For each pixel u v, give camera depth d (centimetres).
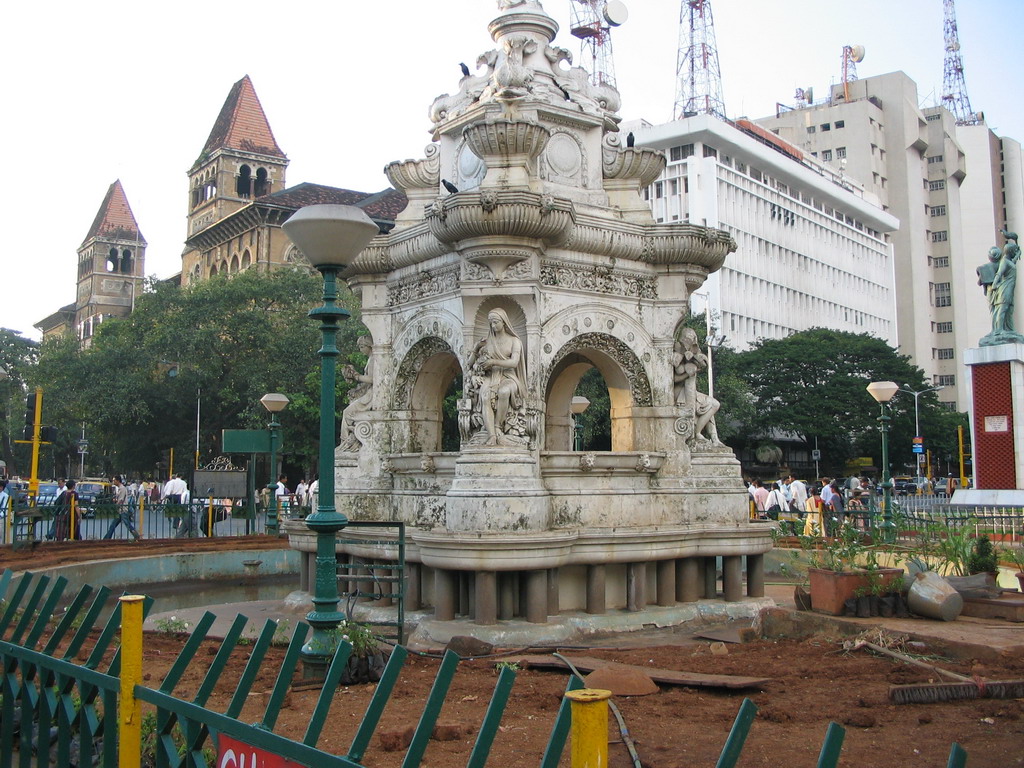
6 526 2397
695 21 8838
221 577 2072
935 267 12038
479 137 1212
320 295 5075
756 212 8431
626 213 1377
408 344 1382
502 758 587
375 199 6191
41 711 528
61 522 2422
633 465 1280
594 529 1202
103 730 479
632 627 1188
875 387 2333
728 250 1405
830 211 9919
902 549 1630
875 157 11275
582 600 1227
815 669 859
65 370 5172
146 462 5803
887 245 10962
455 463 1203
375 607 1253
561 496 1222
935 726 670
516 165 1223
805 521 2217
